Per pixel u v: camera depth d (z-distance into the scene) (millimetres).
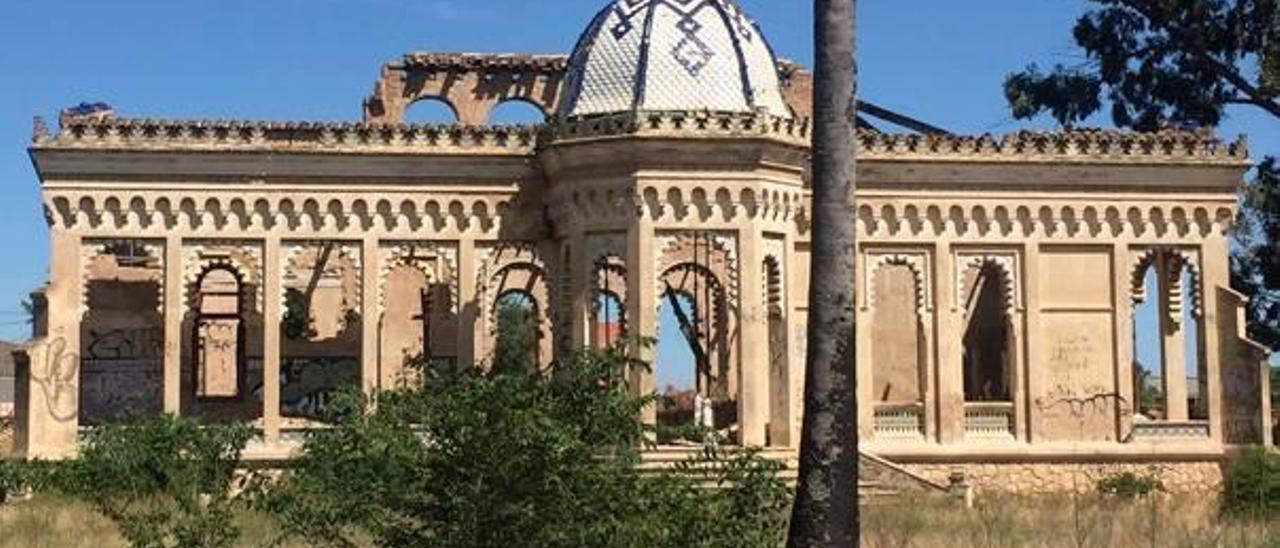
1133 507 37312
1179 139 47094
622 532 18484
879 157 46094
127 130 43969
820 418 17875
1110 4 55406
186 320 49656
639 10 44125
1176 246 47188
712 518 19141
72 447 43094
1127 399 46625
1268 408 46469
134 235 44062
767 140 42594
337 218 44750
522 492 18438
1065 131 47094
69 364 43375
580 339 43094
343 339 50438
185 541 21516
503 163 45281
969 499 39812
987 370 49719
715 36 43906
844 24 18109
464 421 18562
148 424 37344
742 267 42688
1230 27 53688
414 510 19141
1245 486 39438
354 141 44719
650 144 42344
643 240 42469
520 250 45344
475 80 56281
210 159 44281
